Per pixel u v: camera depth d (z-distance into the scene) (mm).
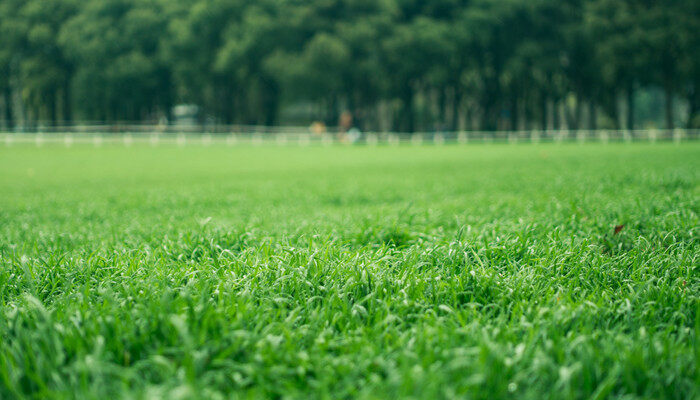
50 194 14219
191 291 3678
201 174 21406
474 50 67250
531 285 3818
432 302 3625
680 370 2600
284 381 2529
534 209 8086
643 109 114750
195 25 63312
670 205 7348
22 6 72250
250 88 69188
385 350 2795
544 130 69812
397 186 13750
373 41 61469
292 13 62125
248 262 4445
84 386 2326
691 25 55906
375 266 4121
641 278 4062
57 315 3215
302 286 3752
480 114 72375
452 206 8852
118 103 73438
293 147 49812
